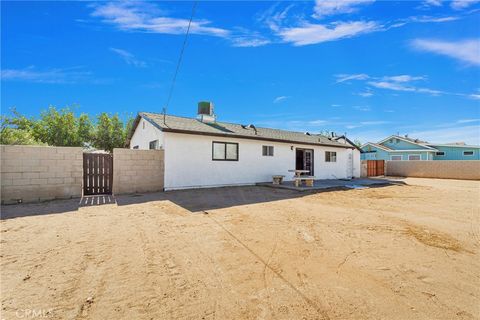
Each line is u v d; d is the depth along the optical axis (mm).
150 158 10375
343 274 3129
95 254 3688
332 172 18875
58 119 18734
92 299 2494
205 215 6305
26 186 7805
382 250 3980
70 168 8523
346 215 6512
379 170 23859
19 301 2438
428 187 13727
